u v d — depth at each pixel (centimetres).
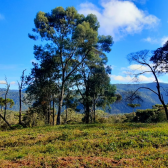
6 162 783
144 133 1159
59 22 2670
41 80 3025
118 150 878
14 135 1569
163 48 2359
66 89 3200
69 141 1140
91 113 3431
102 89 3203
